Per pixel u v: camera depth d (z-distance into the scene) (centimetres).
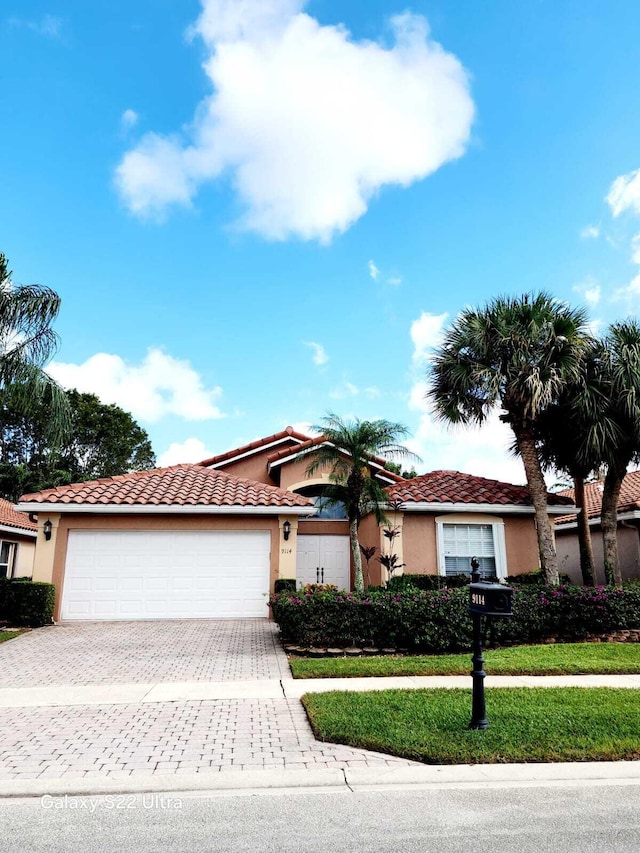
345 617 1085
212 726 647
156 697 772
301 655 1059
